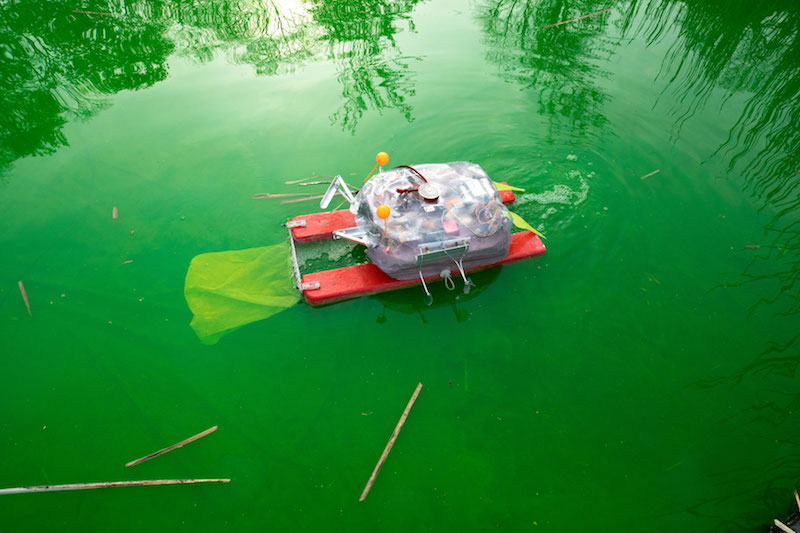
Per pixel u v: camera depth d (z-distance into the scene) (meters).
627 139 8.41
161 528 4.64
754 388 5.50
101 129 8.74
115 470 5.00
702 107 8.93
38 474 4.98
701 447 5.10
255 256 6.80
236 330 6.01
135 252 6.92
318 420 5.30
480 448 5.10
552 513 4.69
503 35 10.96
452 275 6.43
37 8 11.16
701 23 10.84
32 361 5.82
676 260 6.69
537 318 6.14
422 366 5.72
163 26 11.02
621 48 10.43
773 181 7.61
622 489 4.84
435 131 8.66
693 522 4.62
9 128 8.68
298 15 11.48
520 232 6.86
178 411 5.40
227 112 9.07
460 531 4.58
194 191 7.71
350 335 5.96
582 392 5.52
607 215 7.24
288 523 4.64
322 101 9.28
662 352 5.83
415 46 10.70
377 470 4.91
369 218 6.09
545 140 8.42
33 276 6.64
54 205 7.51
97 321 6.17
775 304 6.19
